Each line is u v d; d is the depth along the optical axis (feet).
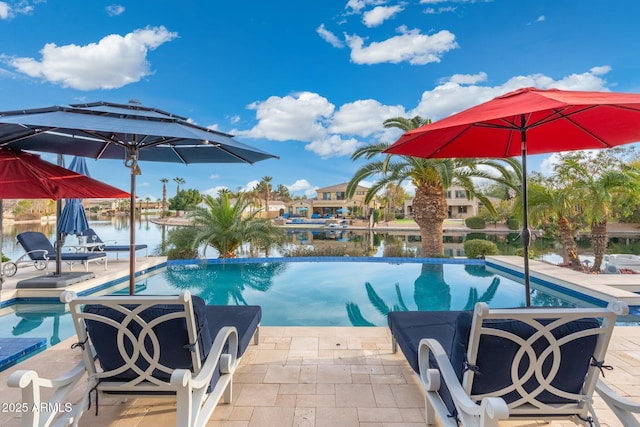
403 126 32.55
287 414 7.27
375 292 22.26
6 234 67.51
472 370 5.10
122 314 5.75
